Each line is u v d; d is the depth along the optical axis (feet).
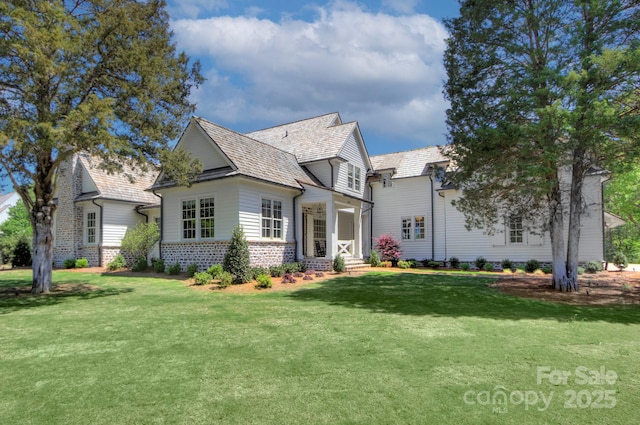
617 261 59.67
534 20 34.53
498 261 64.69
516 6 36.60
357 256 66.69
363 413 11.96
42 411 12.33
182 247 54.90
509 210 46.03
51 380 14.90
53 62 30.37
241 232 44.80
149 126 37.42
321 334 21.20
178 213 55.88
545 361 16.69
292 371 15.56
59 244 74.23
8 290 41.19
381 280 46.26
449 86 39.73
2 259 86.79
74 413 12.17
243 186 49.88
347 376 14.97
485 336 20.72
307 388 13.88
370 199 79.56
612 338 20.36
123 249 66.95
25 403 12.93
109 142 31.58
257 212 52.13
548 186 31.96
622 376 15.01
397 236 75.72
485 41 37.65
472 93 37.29
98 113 30.60
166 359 17.22
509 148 33.99
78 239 71.97
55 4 31.63
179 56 40.47
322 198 57.26
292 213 59.26
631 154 29.89
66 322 24.94
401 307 29.09
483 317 25.55
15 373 15.70
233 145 54.80
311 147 70.85
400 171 77.20
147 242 59.67
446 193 69.97
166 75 37.27
